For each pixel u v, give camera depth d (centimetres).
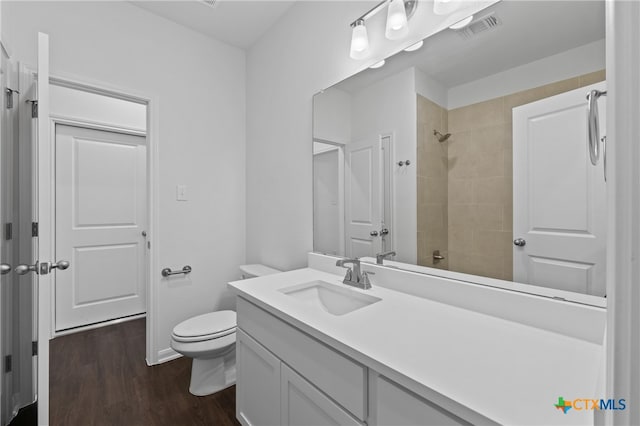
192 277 226
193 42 226
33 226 163
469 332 88
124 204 289
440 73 120
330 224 173
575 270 88
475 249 111
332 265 169
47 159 125
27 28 161
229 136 246
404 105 133
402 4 125
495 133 105
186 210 223
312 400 94
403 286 131
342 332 87
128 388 180
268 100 226
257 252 240
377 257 147
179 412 159
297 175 199
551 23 93
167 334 214
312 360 95
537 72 95
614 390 30
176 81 218
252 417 132
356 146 156
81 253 267
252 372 131
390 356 73
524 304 95
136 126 291
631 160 29
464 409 54
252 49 247
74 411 159
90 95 266
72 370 200
